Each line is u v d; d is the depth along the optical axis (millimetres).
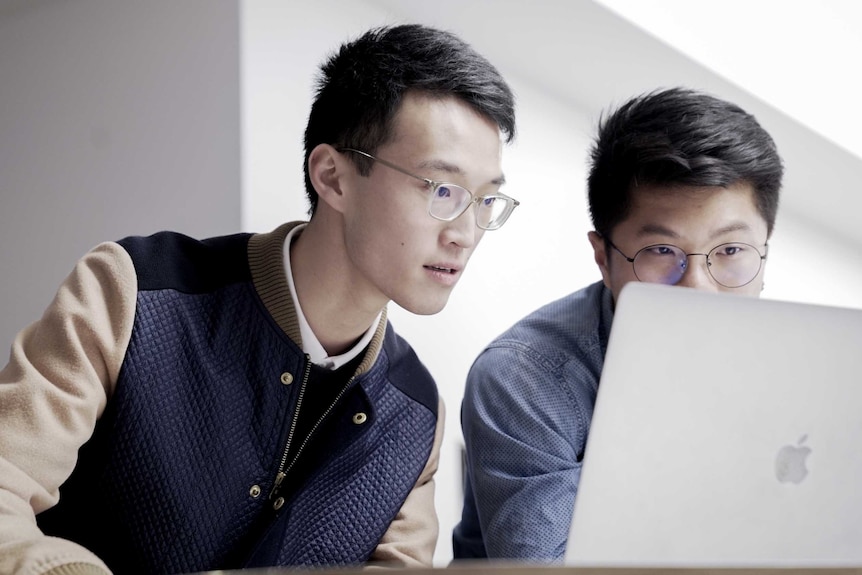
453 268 1425
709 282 1592
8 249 2381
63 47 2332
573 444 1667
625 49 2773
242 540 1450
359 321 1489
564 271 2965
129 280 1393
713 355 1018
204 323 1443
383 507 1548
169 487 1392
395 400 1586
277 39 2131
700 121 1578
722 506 1060
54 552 957
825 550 1127
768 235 1648
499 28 2639
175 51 2152
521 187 2832
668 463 1025
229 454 1423
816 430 1085
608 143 1663
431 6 2469
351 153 1431
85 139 2283
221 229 2066
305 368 1458
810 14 3389
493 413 1663
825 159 3619
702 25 2889
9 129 2408
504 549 1545
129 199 2199
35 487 1243
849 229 4238
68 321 1329
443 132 1395
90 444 1399
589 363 1714
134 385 1372
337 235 1456
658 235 1597
